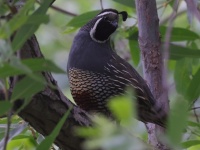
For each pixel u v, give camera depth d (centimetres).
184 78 898
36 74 509
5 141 494
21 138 743
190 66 898
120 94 909
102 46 912
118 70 909
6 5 530
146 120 898
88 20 930
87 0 1407
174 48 796
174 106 418
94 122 660
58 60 1350
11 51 463
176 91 750
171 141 410
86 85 893
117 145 402
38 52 627
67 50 1366
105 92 898
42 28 1373
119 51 1216
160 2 1060
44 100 626
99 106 902
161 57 848
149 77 852
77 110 659
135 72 937
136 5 860
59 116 638
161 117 863
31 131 755
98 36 909
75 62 895
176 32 855
